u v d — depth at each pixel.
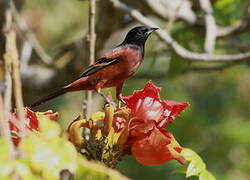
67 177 4.43
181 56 11.49
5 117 4.41
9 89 5.64
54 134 4.16
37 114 5.55
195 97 18.00
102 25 12.28
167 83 16.30
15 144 5.14
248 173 16.36
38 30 17.52
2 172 3.88
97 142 5.80
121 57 8.12
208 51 11.78
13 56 5.78
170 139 5.93
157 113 5.95
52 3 17.91
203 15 12.41
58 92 7.63
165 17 12.38
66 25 17.91
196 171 5.57
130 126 5.88
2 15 10.60
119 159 5.89
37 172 3.98
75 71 12.46
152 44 16.62
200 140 16.06
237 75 18.06
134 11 10.98
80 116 5.95
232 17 12.80
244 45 12.52
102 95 7.90
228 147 16.42
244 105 18.05
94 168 4.35
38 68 12.79
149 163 5.82
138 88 15.27
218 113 17.80
